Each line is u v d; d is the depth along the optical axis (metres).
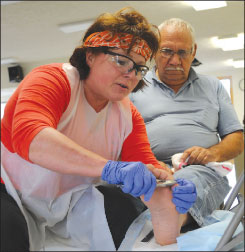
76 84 1.08
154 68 1.90
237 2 4.16
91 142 1.17
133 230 1.00
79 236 0.97
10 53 6.14
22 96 0.97
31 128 0.89
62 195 1.04
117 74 1.03
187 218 1.08
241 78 8.25
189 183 0.96
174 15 4.57
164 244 0.91
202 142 1.71
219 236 0.84
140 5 4.15
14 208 0.97
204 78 1.91
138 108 1.84
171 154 1.70
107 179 0.88
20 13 4.21
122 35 1.01
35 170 1.04
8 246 0.88
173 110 1.78
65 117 1.07
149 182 0.87
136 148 1.27
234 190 1.22
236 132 1.82
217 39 5.79
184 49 1.76
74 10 4.21
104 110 1.17
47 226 1.04
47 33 5.09
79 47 1.09
